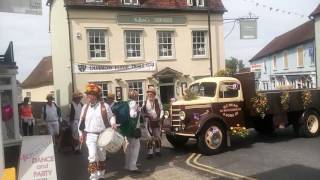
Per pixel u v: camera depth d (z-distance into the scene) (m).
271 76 50.19
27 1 8.68
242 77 13.60
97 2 25.98
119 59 26.77
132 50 27.30
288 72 44.91
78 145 13.24
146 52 27.55
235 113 13.16
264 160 11.06
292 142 13.87
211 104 12.73
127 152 10.24
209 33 29.08
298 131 14.86
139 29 27.34
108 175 9.95
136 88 27.27
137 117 10.16
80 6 25.59
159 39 28.00
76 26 25.69
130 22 27.08
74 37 25.66
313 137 14.82
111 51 26.56
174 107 13.08
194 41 29.09
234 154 12.20
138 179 9.45
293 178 8.99
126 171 10.32
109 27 26.50
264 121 14.73
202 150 12.25
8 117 16.59
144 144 14.83
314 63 38.34
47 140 8.13
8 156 12.41
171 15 28.25
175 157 12.19
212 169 10.29
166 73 27.78
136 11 27.23
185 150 13.34
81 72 25.77
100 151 9.16
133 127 10.04
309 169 9.77
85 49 25.88
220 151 12.55
